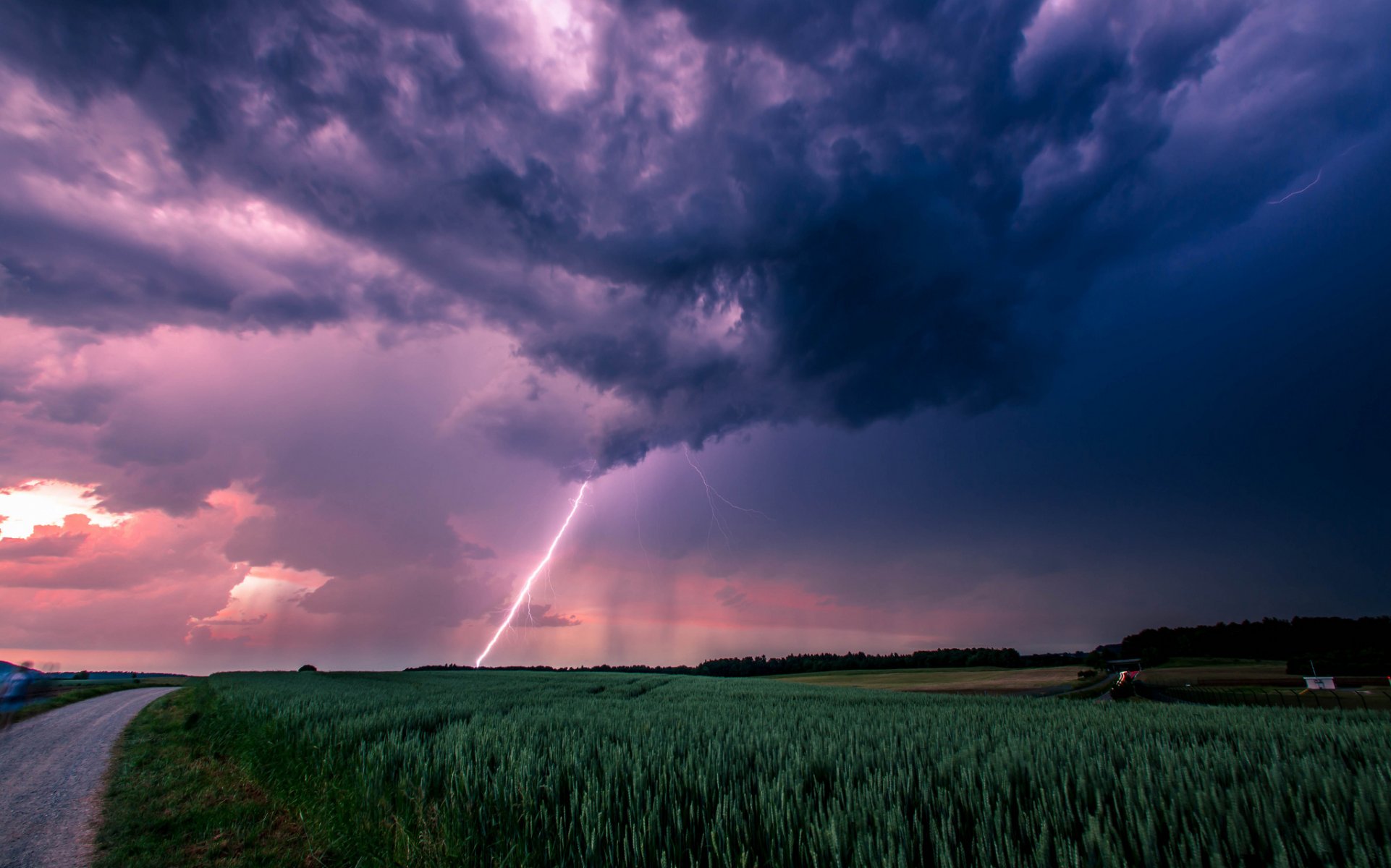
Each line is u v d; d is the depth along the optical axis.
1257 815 3.61
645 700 20.52
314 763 8.33
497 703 17.88
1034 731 8.77
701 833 4.22
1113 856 3.05
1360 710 12.55
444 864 4.64
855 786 5.12
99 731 15.48
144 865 5.66
